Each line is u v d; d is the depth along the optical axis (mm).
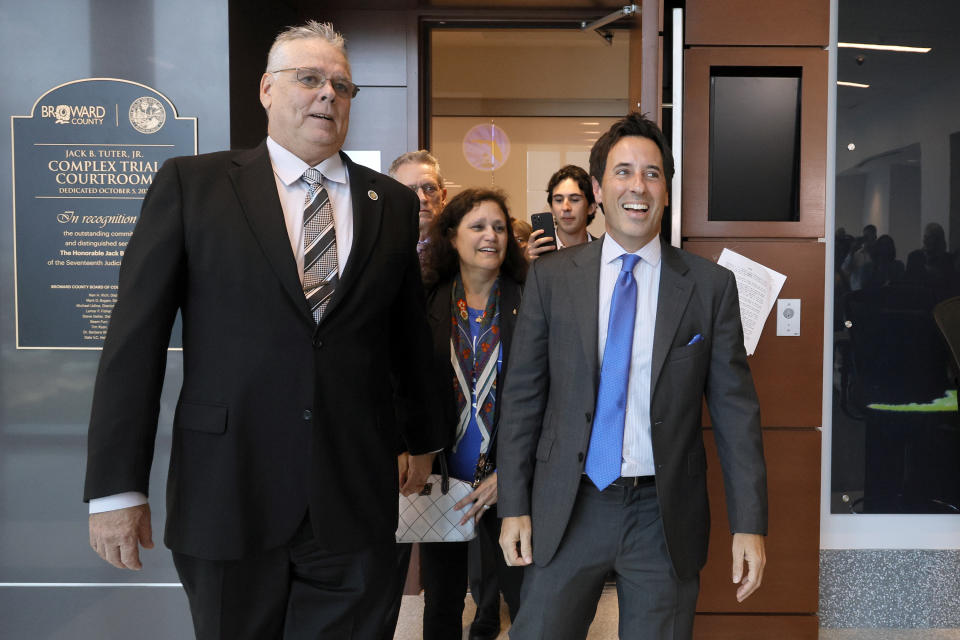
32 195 2764
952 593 3215
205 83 2770
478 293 2451
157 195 1668
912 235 3102
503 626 3385
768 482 2934
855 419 3133
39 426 2787
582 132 6176
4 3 2744
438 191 3203
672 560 1833
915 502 3143
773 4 2857
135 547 1606
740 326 1981
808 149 2885
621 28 3842
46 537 2795
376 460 1766
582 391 1884
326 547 1659
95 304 2777
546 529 1883
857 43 3086
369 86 3779
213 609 1647
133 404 1575
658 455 1834
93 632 2811
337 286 1716
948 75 3092
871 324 3109
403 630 3316
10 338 2779
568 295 1939
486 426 2346
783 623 2930
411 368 2025
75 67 2764
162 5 2756
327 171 1787
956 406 3117
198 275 1655
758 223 2893
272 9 3324
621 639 1944
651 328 1911
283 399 1645
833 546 3201
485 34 5719
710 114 2902
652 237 1969
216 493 1613
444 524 2342
